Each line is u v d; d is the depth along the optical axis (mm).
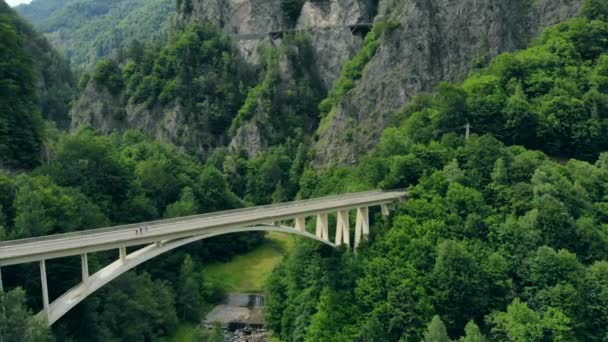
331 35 186250
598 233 79000
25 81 102875
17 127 95312
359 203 84625
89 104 185500
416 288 75062
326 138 152750
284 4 198750
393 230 83875
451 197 85375
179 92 178125
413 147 98312
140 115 180000
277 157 160125
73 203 82500
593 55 119938
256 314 100562
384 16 169625
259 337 92750
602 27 121938
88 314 70375
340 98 154625
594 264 74688
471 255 76250
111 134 166625
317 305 81438
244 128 172125
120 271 63594
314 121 177875
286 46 185750
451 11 148750
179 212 110750
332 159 146750
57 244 60469
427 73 144875
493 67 121312
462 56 145250
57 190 84312
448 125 105062
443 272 74438
